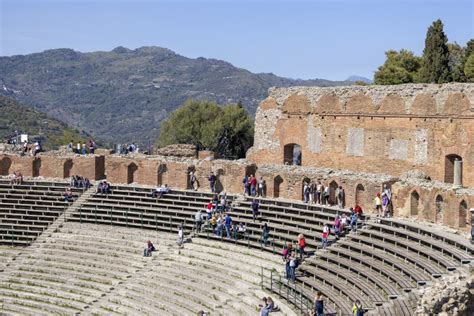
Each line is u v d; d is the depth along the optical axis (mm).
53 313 41562
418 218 42375
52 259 48531
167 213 51844
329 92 53906
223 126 91250
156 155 59312
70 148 65000
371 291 33562
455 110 46062
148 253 46781
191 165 55781
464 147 45562
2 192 56969
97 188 56562
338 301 33719
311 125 55094
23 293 44250
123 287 43344
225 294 39344
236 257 43812
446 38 60812
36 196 56031
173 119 94562
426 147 47938
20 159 60469
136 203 53844
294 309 34969
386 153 50406
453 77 61438
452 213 39719
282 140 57094
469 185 45281
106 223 52312
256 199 48094
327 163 54125
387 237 39156
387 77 69000
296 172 50406
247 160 56969
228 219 46438
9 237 51781
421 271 33875
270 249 43406
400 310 30422
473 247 34281
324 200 47938
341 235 41656
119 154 60531
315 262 39406
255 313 35906
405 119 49156
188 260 45031
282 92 57219
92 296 43000
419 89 48562
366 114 51469
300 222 45469
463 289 27547
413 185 42750
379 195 44500
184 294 40594
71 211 54250
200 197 52844
